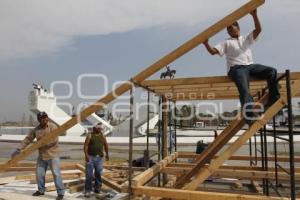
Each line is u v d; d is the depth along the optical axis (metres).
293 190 4.27
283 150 19.75
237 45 5.04
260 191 7.95
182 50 5.21
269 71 4.87
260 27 4.95
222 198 4.66
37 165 7.33
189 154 9.35
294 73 4.79
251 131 4.76
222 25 4.96
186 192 4.85
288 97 4.42
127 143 24.97
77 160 16.34
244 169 7.86
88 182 7.48
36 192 7.35
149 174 6.16
